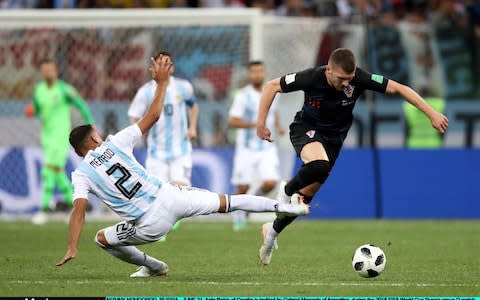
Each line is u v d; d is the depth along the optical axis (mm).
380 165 59000
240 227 50406
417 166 59281
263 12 70125
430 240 43219
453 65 61438
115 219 56781
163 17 56844
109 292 25156
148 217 26766
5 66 60031
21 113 59812
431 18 68062
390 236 45375
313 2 70875
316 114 29781
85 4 67875
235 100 49688
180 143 42594
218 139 59031
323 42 61188
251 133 50062
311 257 35438
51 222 53906
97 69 59844
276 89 29625
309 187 29734
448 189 59250
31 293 25031
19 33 60000
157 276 28938
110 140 26969
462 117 60750
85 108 53906
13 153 58156
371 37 61406
